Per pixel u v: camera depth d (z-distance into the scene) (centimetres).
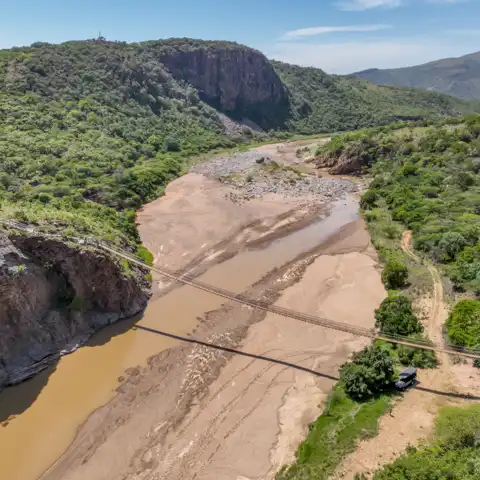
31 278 4466
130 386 4269
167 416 3916
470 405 3603
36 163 8856
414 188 9225
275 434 3672
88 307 5059
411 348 4347
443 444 3142
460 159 10175
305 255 7150
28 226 4925
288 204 9581
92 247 5150
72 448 3606
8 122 10388
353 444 3316
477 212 7638
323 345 4819
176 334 5053
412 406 3656
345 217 8944
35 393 4138
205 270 6588
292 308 5581
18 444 3638
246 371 4447
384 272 6041
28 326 4409
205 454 3519
